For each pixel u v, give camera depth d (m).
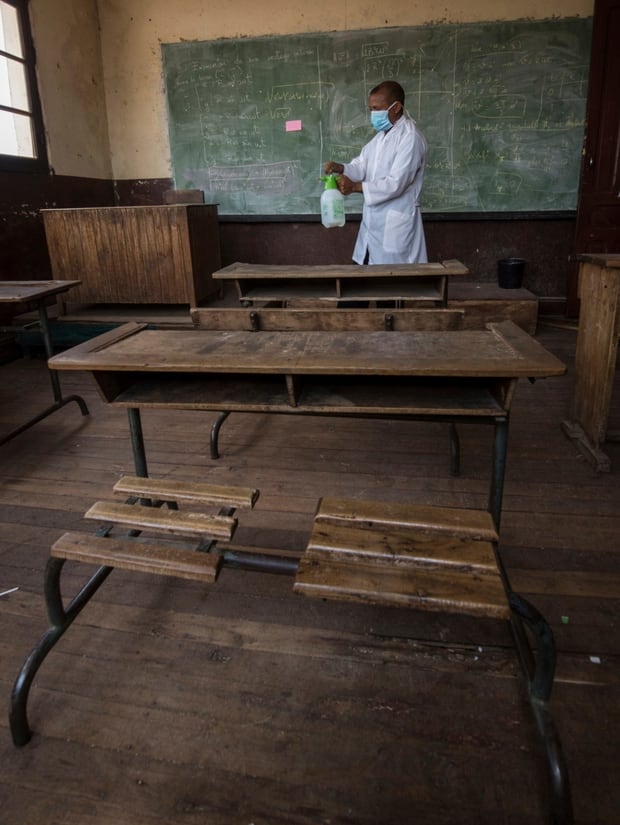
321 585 0.95
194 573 1.06
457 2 4.45
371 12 4.56
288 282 3.23
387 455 2.42
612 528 1.83
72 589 1.59
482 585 0.94
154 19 4.84
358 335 1.56
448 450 2.46
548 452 2.41
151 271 3.98
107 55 5.00
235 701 1.22
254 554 1.15
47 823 0.98
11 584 1.62
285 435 2.66
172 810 1.00
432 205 4.90
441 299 2.70
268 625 1.44
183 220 3.83
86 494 2.14
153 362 1.34
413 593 0.93
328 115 4.82
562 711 1.18
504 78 4.55
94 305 4.59
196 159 5.11
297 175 5.01
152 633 1.42
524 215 4.79
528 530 1.82
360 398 1.43
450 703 1.20
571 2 4.35
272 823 0.98
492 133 4.68
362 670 1.29
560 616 1.44
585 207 4.52
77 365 1.36
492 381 1.43
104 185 5.19
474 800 1.01
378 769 1.06
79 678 1.29
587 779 1.03
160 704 1.22
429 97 4.66
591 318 2.35
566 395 3.13
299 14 4.64
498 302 4.32
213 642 1.39
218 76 4.87
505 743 1.11
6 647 1.39
